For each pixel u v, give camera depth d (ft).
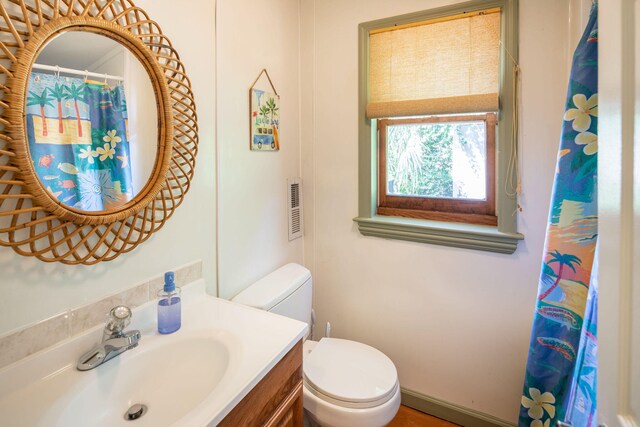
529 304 4.98
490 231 5.08
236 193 4.83
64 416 2.52
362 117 5.76
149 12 3.51
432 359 5.71
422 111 5.21
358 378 4.53
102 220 3.06
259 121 5.18
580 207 3.58
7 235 2.56
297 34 6.11
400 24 5.37
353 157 5.96
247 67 4.93
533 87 4.69
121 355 3.05
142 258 3.58
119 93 3.22
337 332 6.46
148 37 3.48
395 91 5.50
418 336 5.78
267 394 3.03
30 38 2.55
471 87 5.00
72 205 2.89
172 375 3.23
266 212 5.48
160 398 3.04
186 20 3.94
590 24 3.47
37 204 2.66
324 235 6.37
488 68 4.89
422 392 5.85
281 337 3.34
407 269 5.75
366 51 5.65
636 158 1.68
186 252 4.09
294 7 6.00
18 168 2.52
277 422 3.20
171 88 3.72
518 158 4.85
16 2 2.51
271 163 5.57
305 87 6.23
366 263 6.07
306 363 4.83
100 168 3.09
